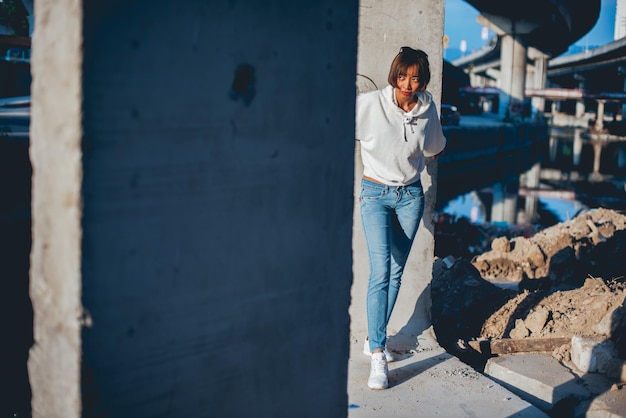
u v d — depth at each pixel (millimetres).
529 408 3129
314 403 1901
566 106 115875
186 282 1543
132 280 1449
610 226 7320
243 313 1676
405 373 3523
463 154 37844
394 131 3143
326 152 1810
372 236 3293
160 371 1530
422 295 4102
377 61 3951
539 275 6383
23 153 7812
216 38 1516
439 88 4016
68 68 1340
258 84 1618
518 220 16547
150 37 1402
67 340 1423
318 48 1741
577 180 27594
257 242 1677
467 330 4594
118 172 1394
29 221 5914
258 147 1642
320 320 1873
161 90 1436
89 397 1426
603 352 3572
